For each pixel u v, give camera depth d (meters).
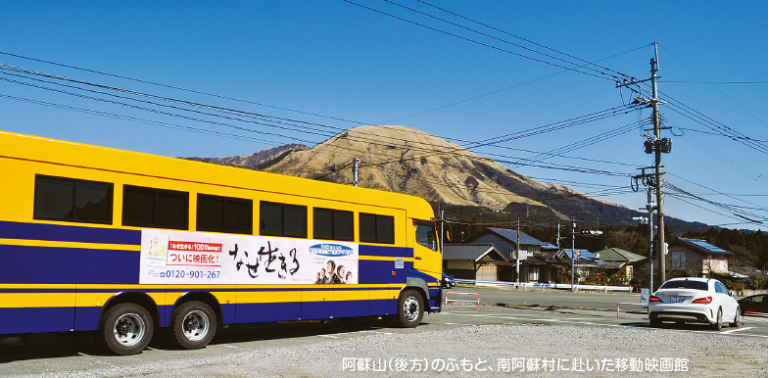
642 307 32.19
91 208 10.03
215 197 11.84
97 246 10.03
